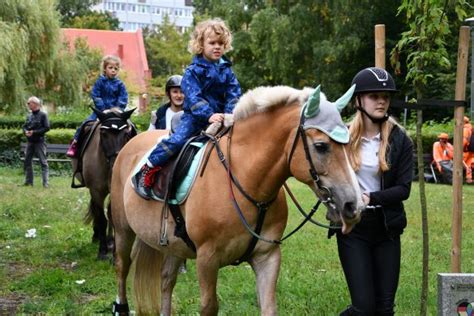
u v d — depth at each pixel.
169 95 6.88
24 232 9.04
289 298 5.73
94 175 7.63
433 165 16.70
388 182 3.91
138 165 4.89
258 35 30.03
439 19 4.23
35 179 16.50
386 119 3.92
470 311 3.51
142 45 59.53
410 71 4.41
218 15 33.47
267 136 3.90
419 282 6.30
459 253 4.70
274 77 32.22
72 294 6.16
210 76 4.43
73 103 23.70
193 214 4.12
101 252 7.56
